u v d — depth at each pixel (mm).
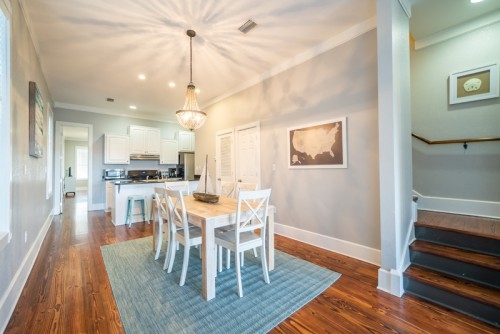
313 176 3230
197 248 3152
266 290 2096
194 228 2574
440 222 2449
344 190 2887
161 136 7305
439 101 2967
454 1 2346
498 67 2553
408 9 2367
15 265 1944
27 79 2467
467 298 1732
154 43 2994
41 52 3137
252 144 4230
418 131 3135
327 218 3074
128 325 1621
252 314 1757
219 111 5125
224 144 4957
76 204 6902
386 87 2070
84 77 4008
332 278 2309
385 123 2084
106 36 2814
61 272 2420
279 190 3725
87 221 4727
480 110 2684
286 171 3607
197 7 2354
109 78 4074
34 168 2881
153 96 5125
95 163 6141
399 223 2084
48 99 4414
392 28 2039
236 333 1558
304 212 3357
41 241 3285
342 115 2887
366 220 2688
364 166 2693
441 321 1671
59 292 2039
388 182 2074
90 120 6102
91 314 1742
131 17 2480
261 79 4000
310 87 3242
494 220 2512
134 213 4680
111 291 2059
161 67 3668
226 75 4059
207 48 3150
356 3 2344
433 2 2363
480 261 1866
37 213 3092
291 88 3506
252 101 4207
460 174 2830
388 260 2078
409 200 2393
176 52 3229
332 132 2984
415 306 1850
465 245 2137
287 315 1746
